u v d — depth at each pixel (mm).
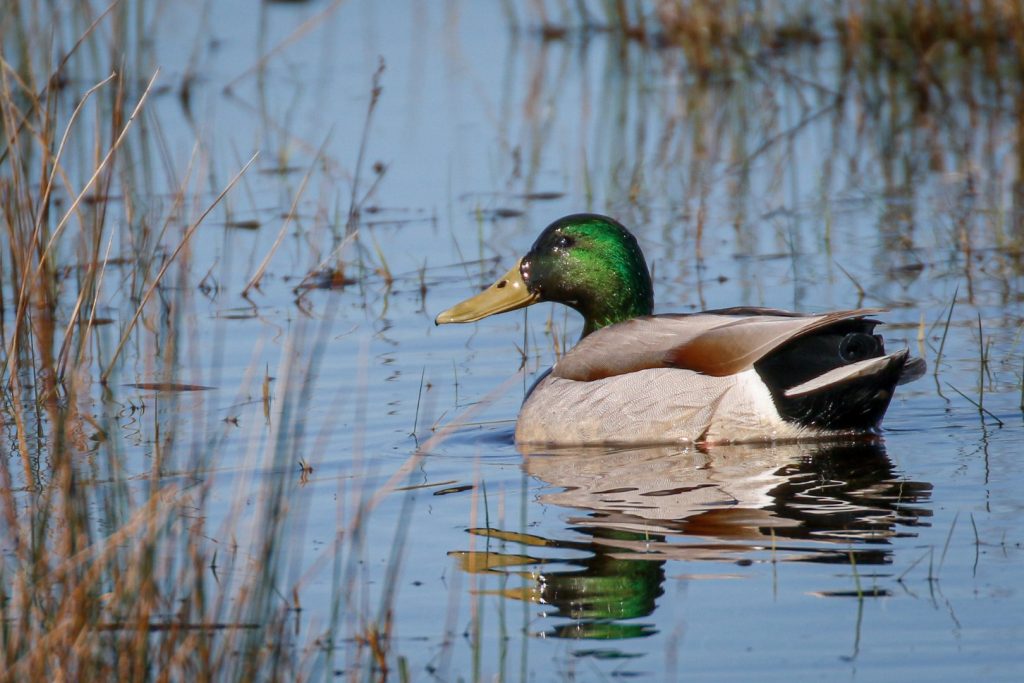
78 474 10180
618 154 20781
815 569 8094
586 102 23688
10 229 13289
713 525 8930
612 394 11258
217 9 28828
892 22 24984
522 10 30500
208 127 21578
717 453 10797
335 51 26469
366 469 10461
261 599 7484
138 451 10805
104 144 19328
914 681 6793
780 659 7051
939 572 7957
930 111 22516
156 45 26172
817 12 27562
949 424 11039
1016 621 7324
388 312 14930
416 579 8289
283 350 13656
